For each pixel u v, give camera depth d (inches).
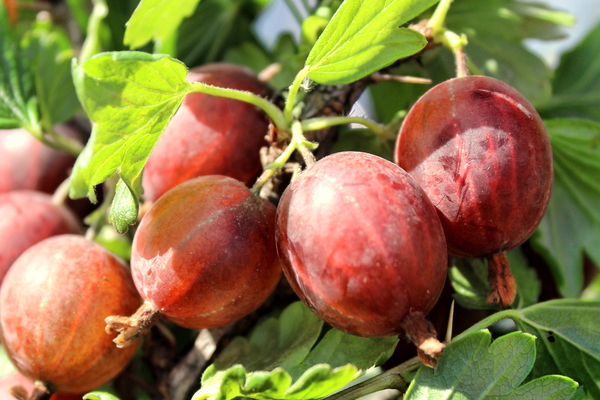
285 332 6.8
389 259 5.9
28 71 8.2
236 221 6.4
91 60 5.9
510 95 6.4
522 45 8.3
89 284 6.7
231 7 9.2
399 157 6.5
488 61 8.3
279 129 6.7
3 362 7.7
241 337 6.9
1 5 8.3
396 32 6.4
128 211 6.3
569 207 7.9
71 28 9.2
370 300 5.9
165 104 6.3
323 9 7.9
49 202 8.0
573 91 8.7
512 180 6.2
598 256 7.8
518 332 6.3
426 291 5.9
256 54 9.2
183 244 6.3
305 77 6.7
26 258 6.9
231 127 7.1
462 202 6.2
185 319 6.5
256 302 6.5
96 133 6.0
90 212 8.3
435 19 7.0
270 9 10.3
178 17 7.5
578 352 6.5
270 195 6.9
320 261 5.9
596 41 8.7
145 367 7.8
